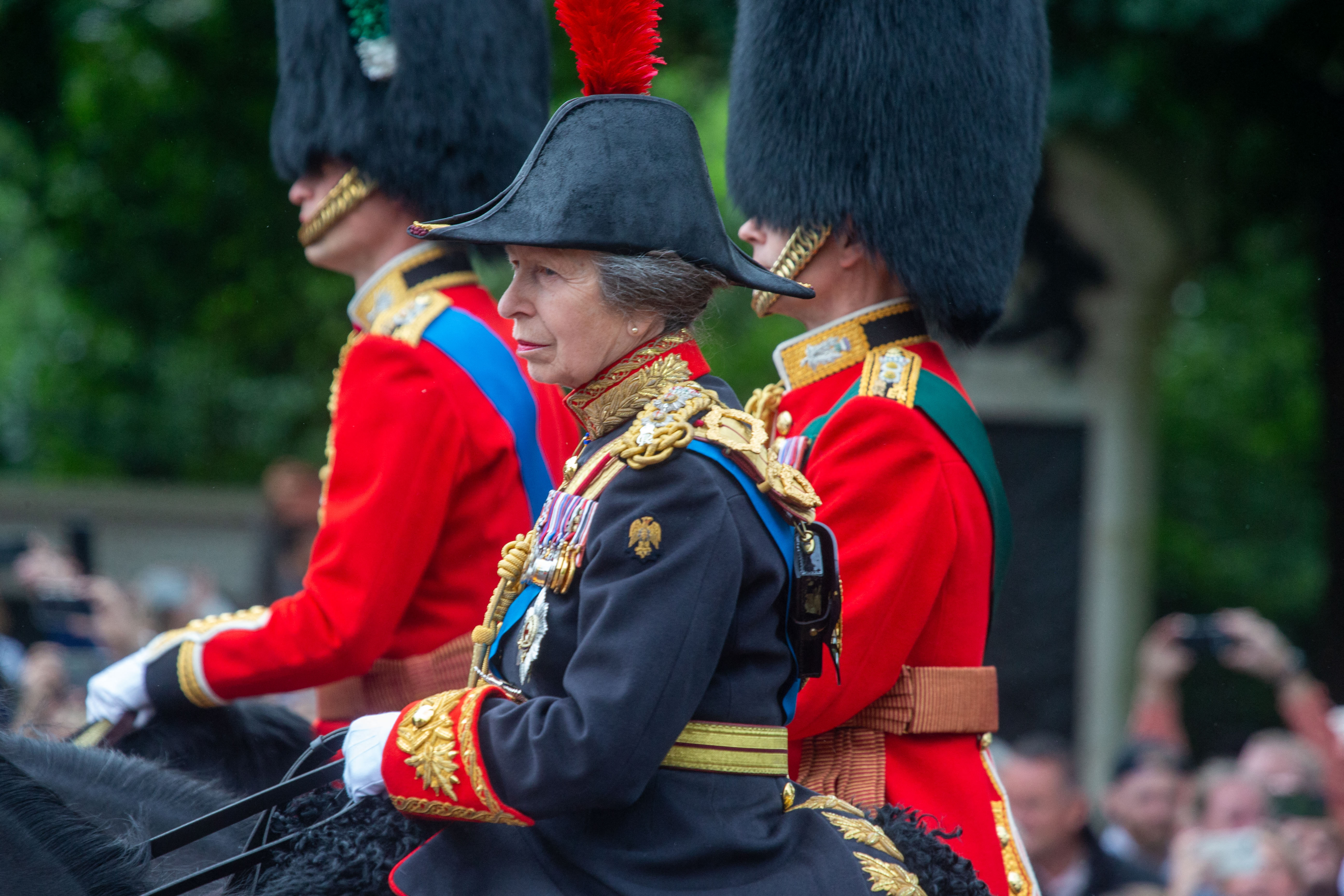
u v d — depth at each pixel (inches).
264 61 1253.1
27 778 312.8
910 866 317.4
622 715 273.7
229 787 433.4
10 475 1720.0
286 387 1656.0
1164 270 1230.3
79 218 1370.6
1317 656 1190.9
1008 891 407.5
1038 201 1223.5
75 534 1173.1
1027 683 1277.1
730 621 288.8
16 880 295.6
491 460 452.4
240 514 1244.5
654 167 295.1
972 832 408.5
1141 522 1270.9
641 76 303.9
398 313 475.2
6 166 1424.7
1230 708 1451.8
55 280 1470.2
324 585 428.8
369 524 434.0
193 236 1363.2
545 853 295.6
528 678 301.9
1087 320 1249.4
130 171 1316.4
